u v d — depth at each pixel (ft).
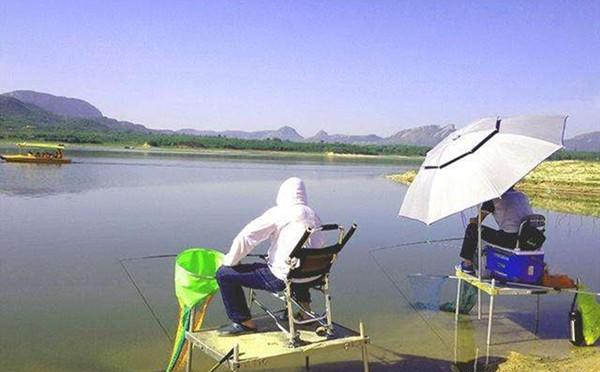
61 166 142.92
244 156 291.58
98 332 25.89
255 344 18.38
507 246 25.41
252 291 21.57
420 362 23.09
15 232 49.93
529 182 114.42
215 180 114.21
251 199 81.00
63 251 42.47
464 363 23.00
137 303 30.25
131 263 39.09
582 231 62.23
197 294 19.67
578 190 106.11
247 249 18.78
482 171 22.84
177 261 20.48
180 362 22.35
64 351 23.61
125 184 98.02
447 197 23.17
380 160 346.33
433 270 39.58
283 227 18.80
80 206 68.18
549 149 22.45
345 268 39.86
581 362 21.40
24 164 144.46
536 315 29.45
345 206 77.71
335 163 252.42
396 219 66.39
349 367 22.50
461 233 57.41
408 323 27.99
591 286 37.35
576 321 24.88
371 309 30.17
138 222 57.21
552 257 47.24
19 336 25.20
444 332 26.73
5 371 21.53
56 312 28.53
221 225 56.65
